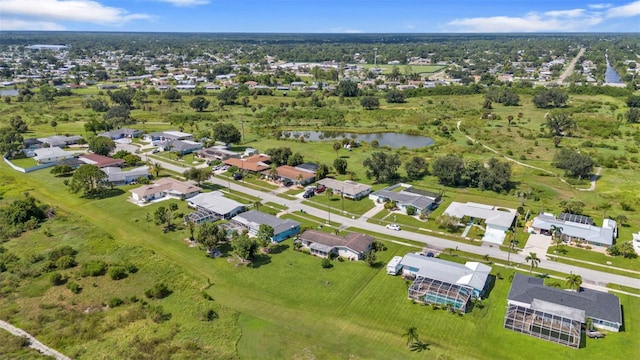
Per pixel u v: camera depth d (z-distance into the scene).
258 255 102.12
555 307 77.44
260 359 68.62
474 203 130.62
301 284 90.25
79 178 135.62
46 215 121.56
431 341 73.25
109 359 67.56
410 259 94.69
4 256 98.56
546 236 111.25
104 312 80.12
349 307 82.62
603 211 127.00
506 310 80.62
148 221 119.75
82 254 101.38
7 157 179.88
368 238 106.12
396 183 151.50
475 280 86.31
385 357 69.56
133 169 161.50
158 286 85.38
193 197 132.00
